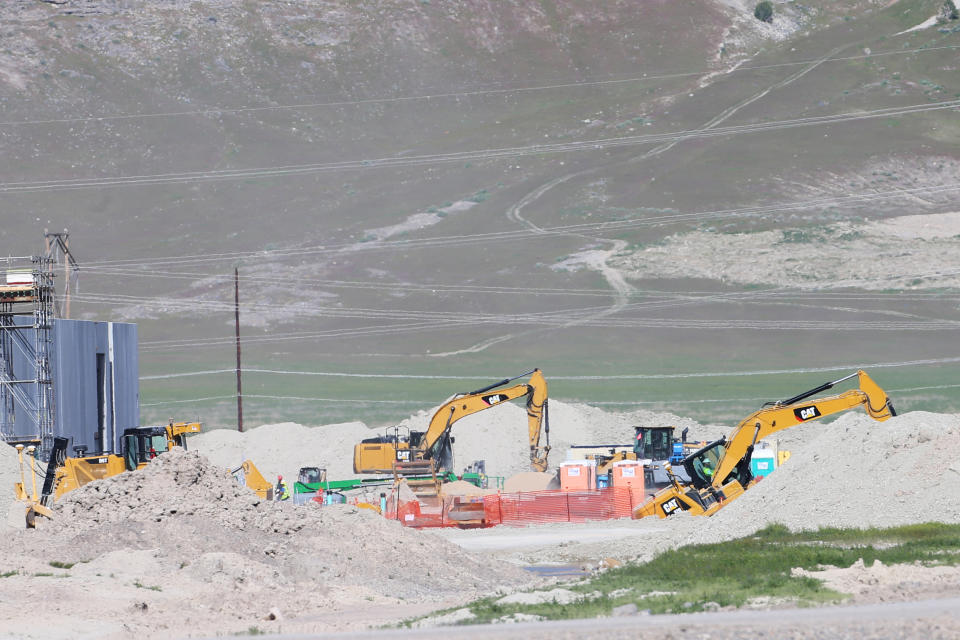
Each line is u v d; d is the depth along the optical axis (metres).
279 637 32.50
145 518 53.12
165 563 49.12
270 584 47.09
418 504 80.81
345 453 115.81
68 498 56.22
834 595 33.66
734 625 28.58
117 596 42.72
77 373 91.31
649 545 62.56
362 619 39.09
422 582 50.84
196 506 54.22
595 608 34.47
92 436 94.31
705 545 54.47
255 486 78.31
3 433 85.50
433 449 93.75
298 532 54.28
